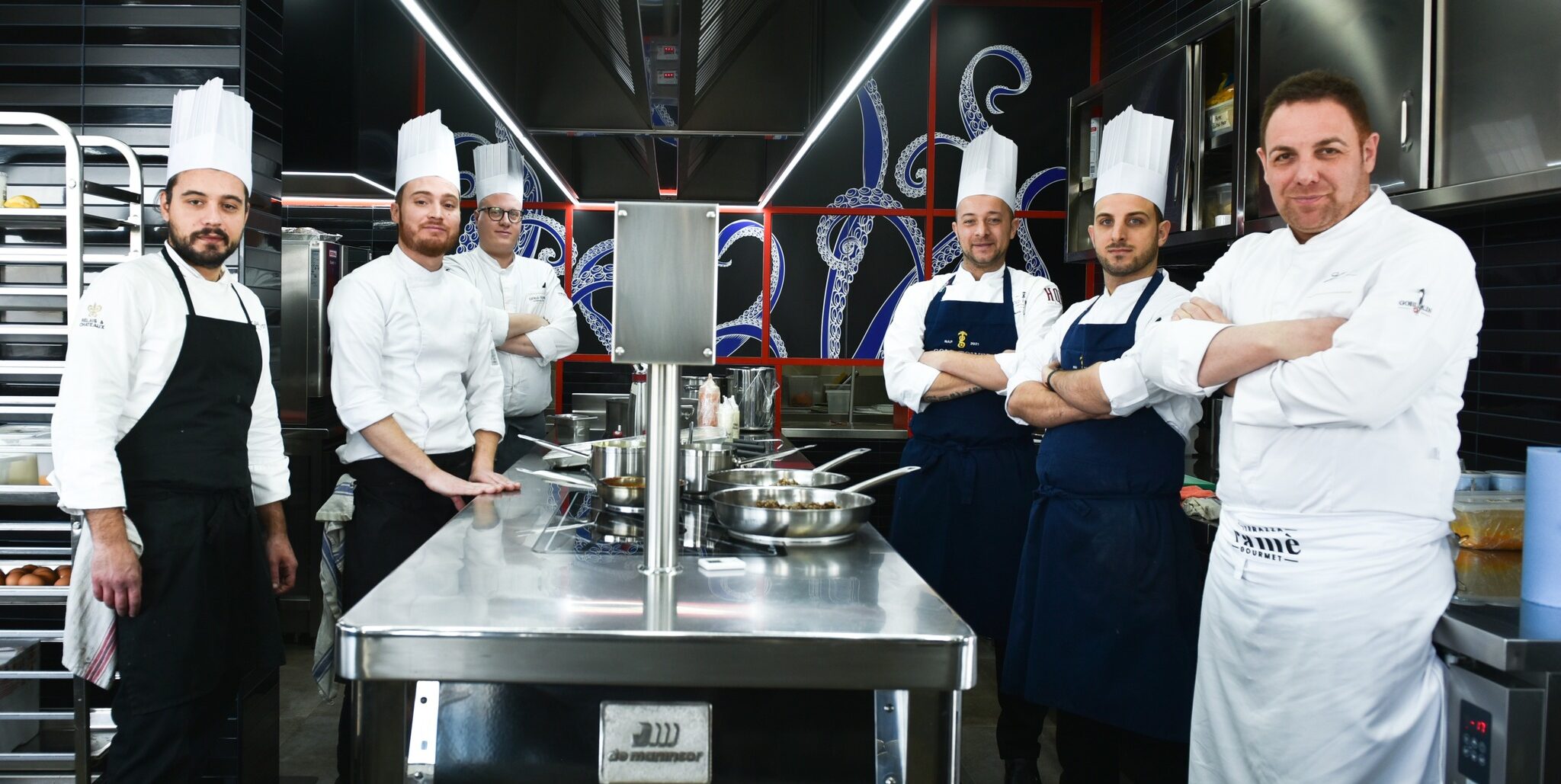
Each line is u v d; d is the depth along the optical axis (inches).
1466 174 101.4
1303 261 72.4
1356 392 64.2
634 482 84.3
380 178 203.3
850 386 237.8
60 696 111.9
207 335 86.0
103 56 113.4
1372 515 66.4
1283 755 69.4
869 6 86.0
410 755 56.6
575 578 60.7
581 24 103.9
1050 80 233.1
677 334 57.2
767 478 87.8
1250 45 136.2
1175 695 87.3
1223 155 151.4
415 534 99.7
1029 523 97.1
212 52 113.4
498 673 50.8
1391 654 65.9
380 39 202.2
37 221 104.3
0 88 114.0
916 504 116.9
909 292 123.3
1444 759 65.9
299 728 142.6
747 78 120.3
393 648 50.6
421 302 101.9
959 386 113.8
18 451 99.2
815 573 63.0
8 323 112.5
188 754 85.9
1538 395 109.3
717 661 51.1
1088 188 189.2
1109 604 88.1
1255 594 71.0
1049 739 141.3
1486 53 98.9
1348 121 68.4
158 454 83.3
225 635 87.6
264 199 119.9
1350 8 117.4
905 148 234.2
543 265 167.6
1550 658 59.4
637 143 155.7
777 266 235.3
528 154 156.8
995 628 114.7
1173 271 190.9
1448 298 64.0
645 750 54.0
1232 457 73.9
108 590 79.2
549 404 160.2
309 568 176.6
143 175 113.3
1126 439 88.5
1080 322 96.9
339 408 97.4
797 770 56.8
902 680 51.5
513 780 56.7
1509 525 84.7
